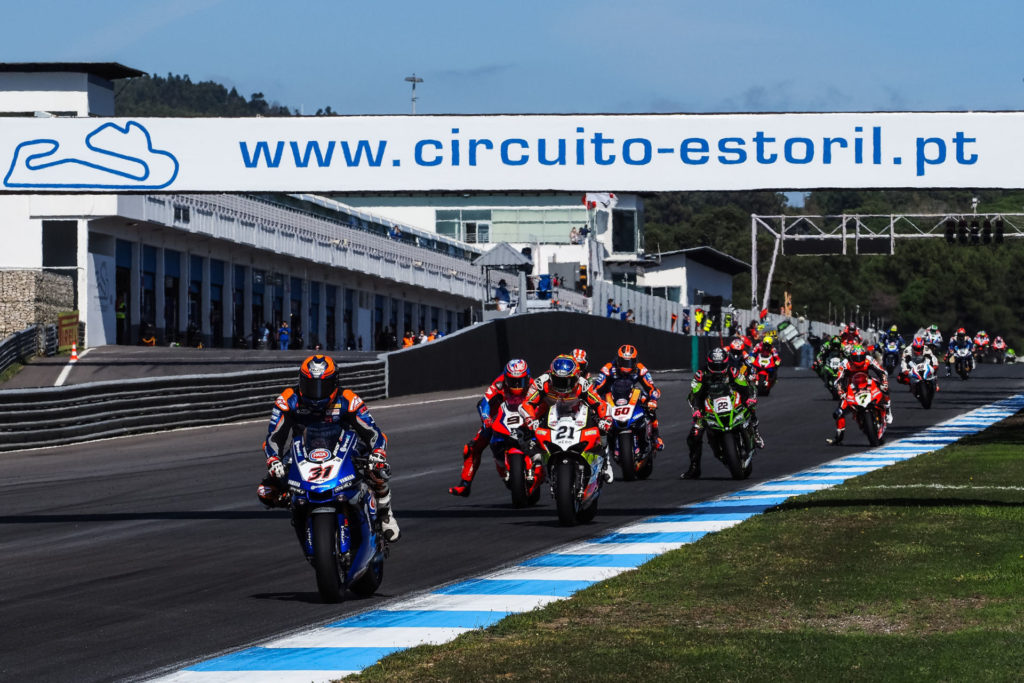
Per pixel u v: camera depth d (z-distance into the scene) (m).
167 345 189.38
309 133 50.53
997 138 48.31
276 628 28.17
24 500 55.19
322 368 30.45
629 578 32.69
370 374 125.62
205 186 50.81
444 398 129.25
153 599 31.83
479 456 52.31
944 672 21.77
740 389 60.75
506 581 33.75
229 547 40.88
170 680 23.36
